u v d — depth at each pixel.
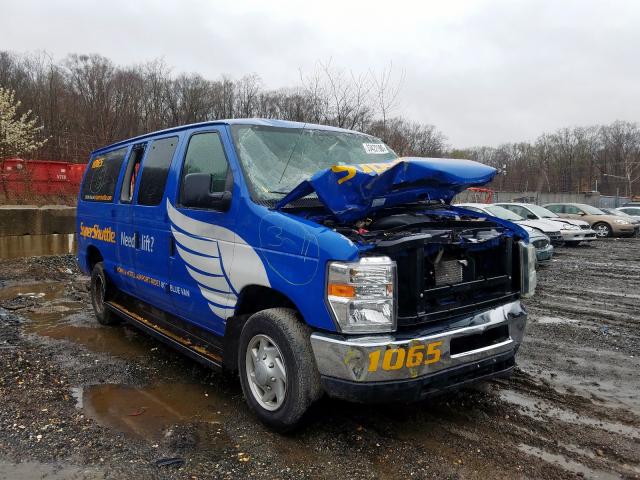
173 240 4.43
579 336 6.21
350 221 3.46
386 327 3.03
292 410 3.26
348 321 2.98
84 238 6.62
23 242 11.72
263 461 3.14
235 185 3.76
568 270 12.05
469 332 3.30
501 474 3.04
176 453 3.23
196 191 3.71
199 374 4.67
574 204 24.31
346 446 3.34
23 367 4.65
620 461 3.23
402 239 3.09
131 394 4.20
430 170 3.39
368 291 2.98
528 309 7.74
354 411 3.86
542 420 3.80
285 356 3.29
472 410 3.95
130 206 5.24
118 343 5.61
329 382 3.11
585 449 3.38
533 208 18.94
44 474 2.96
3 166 16.34
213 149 4.14
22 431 3.45
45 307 7.31
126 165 5.59
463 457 3.23
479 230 3.68
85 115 38.34
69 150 27.86
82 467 3.04
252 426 3.61
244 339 3.65
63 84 40.03
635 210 28.92
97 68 41.50
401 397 3.08
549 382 4.61
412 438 3.46
